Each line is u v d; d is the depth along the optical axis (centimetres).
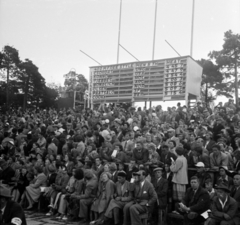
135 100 2456
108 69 2641
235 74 3122
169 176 930
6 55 4038
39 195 1112
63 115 2402
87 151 1184
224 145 1032
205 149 981
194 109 1867
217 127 1273
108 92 2614
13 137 1702
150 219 891
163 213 886
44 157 1269
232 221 708
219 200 729
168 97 2289
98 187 964
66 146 1324
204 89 3394
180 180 877
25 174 1188
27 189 1117
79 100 3903
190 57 2258
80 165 1084
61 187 1052
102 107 2489
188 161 944
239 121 1514
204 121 1521
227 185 814
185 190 880
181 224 861
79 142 1243
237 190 765
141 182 866
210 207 749
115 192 927
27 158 1328
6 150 1469
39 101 4241
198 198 769
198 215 757
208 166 910
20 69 4084
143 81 2428
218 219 716
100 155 1120
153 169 977
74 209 977
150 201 841
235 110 1783
